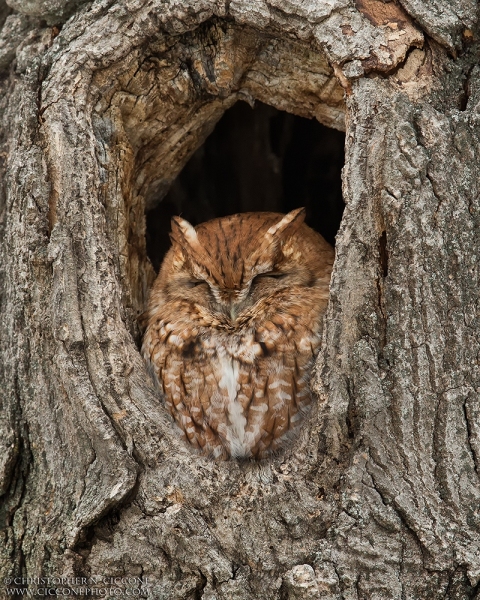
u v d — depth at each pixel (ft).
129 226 27.17
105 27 22.84
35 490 23.16
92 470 22.07
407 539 19.63
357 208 20.53
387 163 20.25
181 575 20.75
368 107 20.66
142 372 23.18
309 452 20.89
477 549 19.19
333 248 29.66
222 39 23.35
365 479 20.11
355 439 20.44
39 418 23.11
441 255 20.22
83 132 23.11
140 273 28.76
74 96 23.15
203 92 25.17
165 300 27.50
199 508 21.12
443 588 19.16
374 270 20.58
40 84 23.44
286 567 20.11
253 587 20.16
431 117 20.42
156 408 22.66
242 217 28.17
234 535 20.66
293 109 25.81
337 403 20.52
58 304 22.36
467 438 19.88
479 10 20.99
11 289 24.08
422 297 20.20
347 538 19.86
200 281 26.76
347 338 20.70
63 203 22.72
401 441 20.01
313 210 36.63
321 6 21.04
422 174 20.20
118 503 21.36
